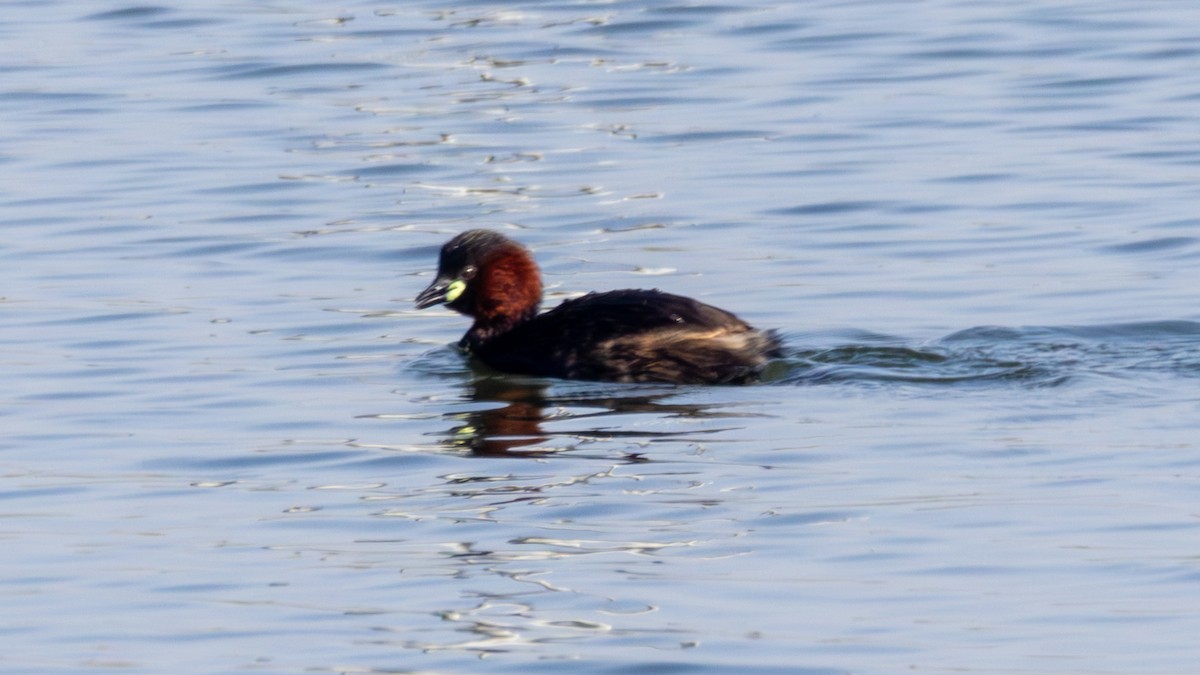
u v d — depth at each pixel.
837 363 15.35
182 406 14.78
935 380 14.82
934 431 13.49
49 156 23.22
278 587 11.00
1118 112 23.56
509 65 27.28
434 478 12.87
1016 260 18.39
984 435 13.35
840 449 13.16
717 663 9.73
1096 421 13.57
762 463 12.91
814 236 19.55
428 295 16.44
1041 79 25.28
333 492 12.66
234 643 10.23
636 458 13.12
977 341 15.89
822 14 29.48
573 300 16.16
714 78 26.16
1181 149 21.84
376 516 12.14
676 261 18.95
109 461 13.44
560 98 25.44
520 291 16.44
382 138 23.80
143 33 29.83
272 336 16.83
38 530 12.07
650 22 29.47
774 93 25.27
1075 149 22.12
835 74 26.06
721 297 17.73
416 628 10.32
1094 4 29.23
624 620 10.33
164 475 13.12
